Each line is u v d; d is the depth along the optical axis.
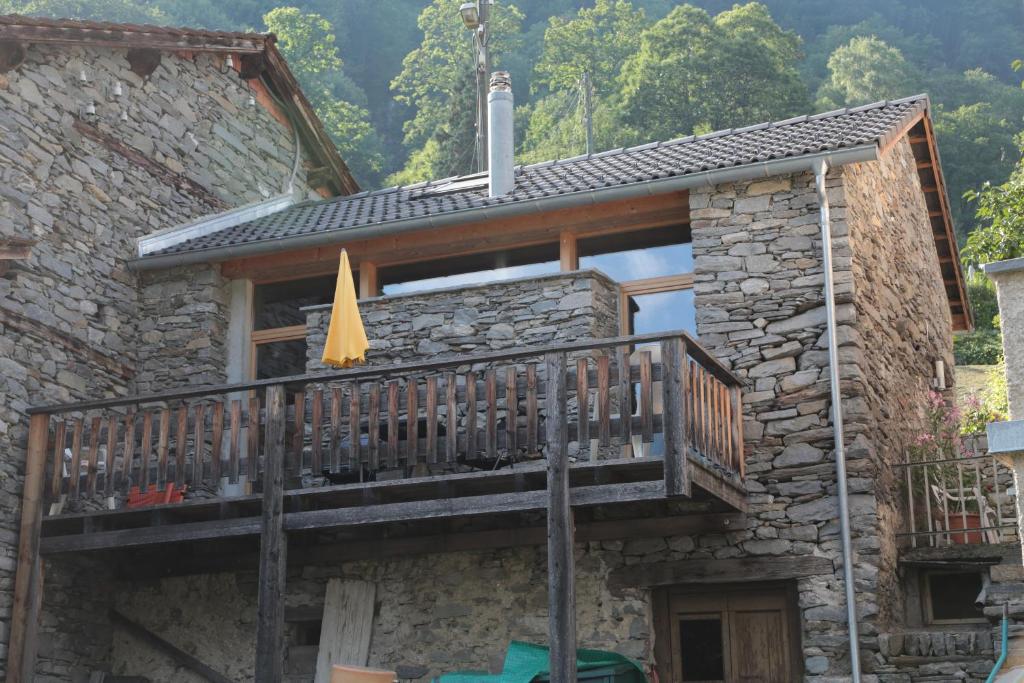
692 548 10.65
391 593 11.47
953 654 9.58
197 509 10.66
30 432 11.16
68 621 11.77
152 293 13.30
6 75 11.95
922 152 13.88
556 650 8.94
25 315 11.68
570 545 9.15
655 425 10.20
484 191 13.08
